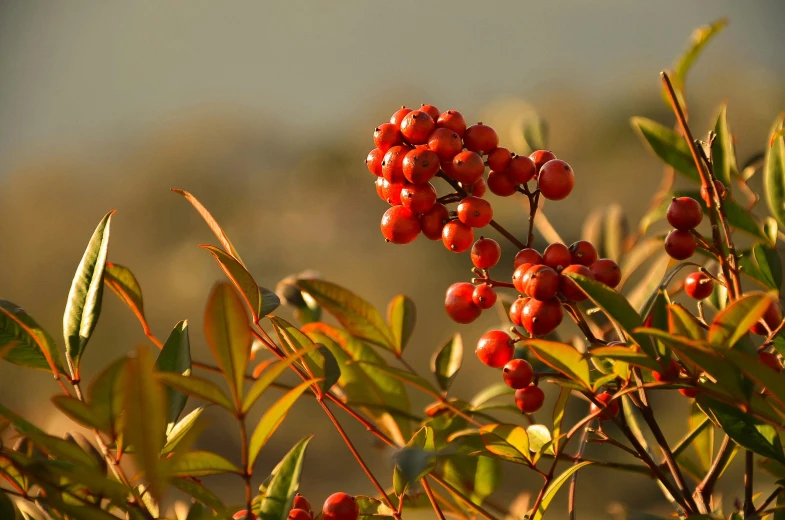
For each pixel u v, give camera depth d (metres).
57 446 0.53
